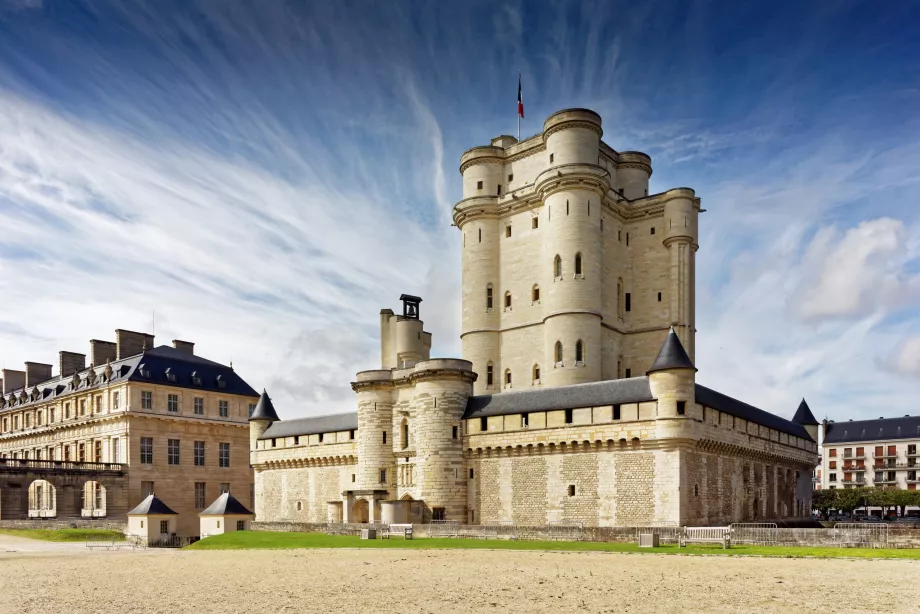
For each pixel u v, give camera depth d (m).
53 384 94.31
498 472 52.97
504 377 68.75
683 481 45.03
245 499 89.94
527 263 68.19
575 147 64.50
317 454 65.12
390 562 34.38
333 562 35.03
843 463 128.50
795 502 63.97
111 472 77.25
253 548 44.75
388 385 60.00
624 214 70.19
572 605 22.62
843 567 30.23
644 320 68.38
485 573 29.70
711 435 47.97
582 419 49.12
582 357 61.12
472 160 73.88
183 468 84.06
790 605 22.44
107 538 62.78
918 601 22.98
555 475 49.97
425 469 54.62
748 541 38.91
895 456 123.94
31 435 94.00
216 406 88.75
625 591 24.89
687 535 40.12
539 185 65.19
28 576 32.94
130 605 24.05
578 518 48.44
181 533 82.31
